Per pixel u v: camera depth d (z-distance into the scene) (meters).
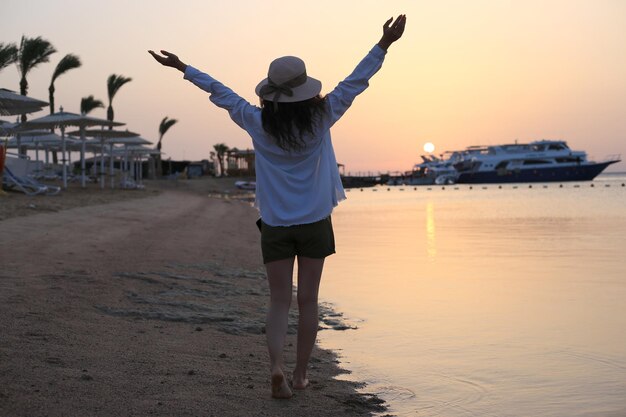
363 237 16.45
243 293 7.84
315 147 3.83
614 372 4.72
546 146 111.31
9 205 18.75
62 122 30.48
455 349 5.40
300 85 3.74
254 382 4.25
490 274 9.62
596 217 23.62
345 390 4.26
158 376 4.18
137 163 61.09
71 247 10.62
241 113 3.86
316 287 3.99
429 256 12.02
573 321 6.40
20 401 3.46
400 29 3.76
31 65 38.22
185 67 4.00
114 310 6.28
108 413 3.42
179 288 7.80
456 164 118.81
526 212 28.19
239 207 34.50
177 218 20.53
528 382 4.50
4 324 5.17
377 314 6.84
